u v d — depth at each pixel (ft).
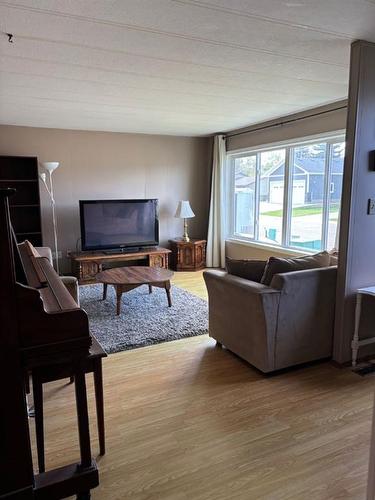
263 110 14.62
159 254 18.80
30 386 8.21
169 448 6.22
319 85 11.01
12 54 8.25
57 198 18.38
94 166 18.95
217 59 8.70
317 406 7.42
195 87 11.08
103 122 16.57
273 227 17.79
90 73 9.64
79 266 17.15
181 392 7.99
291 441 6.37
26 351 4.12
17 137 17.26
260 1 6.00
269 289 8.34
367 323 9.23
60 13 6.37
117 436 6.53
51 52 8.16
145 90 11.32
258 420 6.98
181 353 9.94
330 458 5.96
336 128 13.67
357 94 7.98
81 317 4.35
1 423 4.09
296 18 6.66
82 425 4.69
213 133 20.24
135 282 12.73
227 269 9.96
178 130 19.06
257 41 7.68
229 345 9.71
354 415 7.10
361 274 8.90
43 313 4.16
